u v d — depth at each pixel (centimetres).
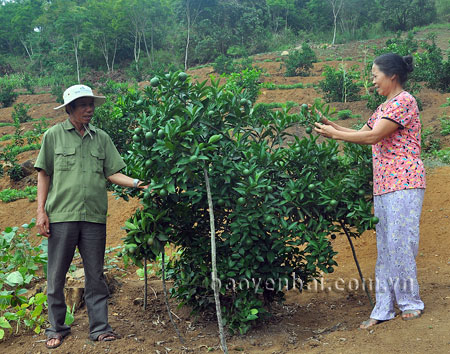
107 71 5450
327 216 412
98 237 371
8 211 1082
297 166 412
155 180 354
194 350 358
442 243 580
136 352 349
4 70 5559
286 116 413
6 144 1947
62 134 367
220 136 347
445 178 792
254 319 399
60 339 365
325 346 333
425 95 1772
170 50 5753
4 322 372
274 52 4216
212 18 5350
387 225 368
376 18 5209
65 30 5334
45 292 441
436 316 346
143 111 398
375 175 377
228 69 3309
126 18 5497
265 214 366
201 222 411
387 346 309
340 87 1961
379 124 355
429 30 4306
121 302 455
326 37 5019
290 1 5741
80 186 362
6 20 6656
